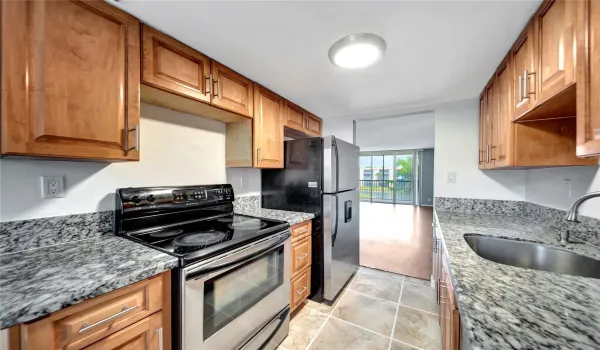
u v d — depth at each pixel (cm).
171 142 170
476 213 226
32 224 111
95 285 78
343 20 116
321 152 217
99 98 103
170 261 100
